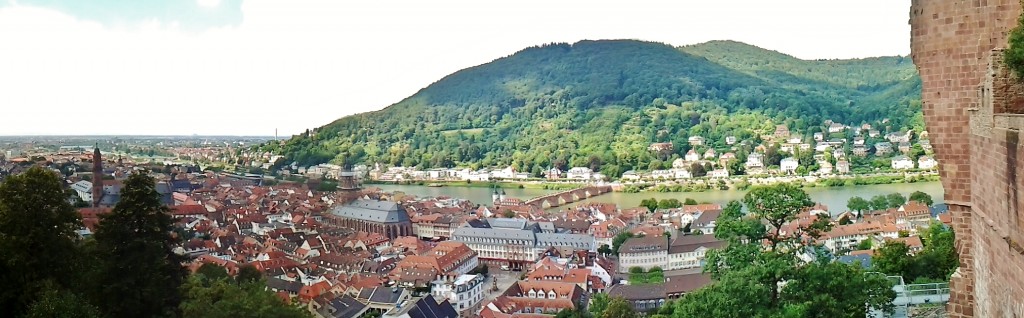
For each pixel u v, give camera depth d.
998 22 29.73
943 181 31.44
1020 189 20.33
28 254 55.50
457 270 190.88
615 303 118.38
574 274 163.12
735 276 42.00
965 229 30.83
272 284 148.00
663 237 195.62
